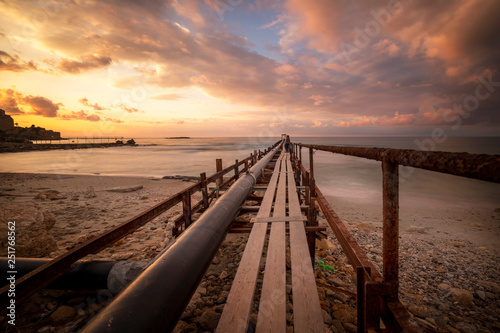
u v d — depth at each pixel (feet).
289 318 9.22
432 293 12.57
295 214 11.48
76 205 28.60
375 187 51.83
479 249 19.16
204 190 13.43
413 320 10.39
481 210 35.58
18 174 64.80
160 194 37.40
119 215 23.76
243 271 6.74
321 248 16.72
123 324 3.79
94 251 5.82
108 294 9.37
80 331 3.64
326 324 9.28
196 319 8.89
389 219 3.66
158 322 4.21
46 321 8.23
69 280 8.62
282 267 6.89
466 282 13.70
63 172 78.02
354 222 26.94
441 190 52.19
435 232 24.95
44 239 13.15
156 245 15.64
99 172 78.64
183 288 5.27
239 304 5.42
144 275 5.02
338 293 11.26
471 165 1.77
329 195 43.96
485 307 11.41
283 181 19.74
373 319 3.81
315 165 91.35
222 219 9.30
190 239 6.93
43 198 31.32
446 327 10.06
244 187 14.82
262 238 8.91
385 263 3.76
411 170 82.38
